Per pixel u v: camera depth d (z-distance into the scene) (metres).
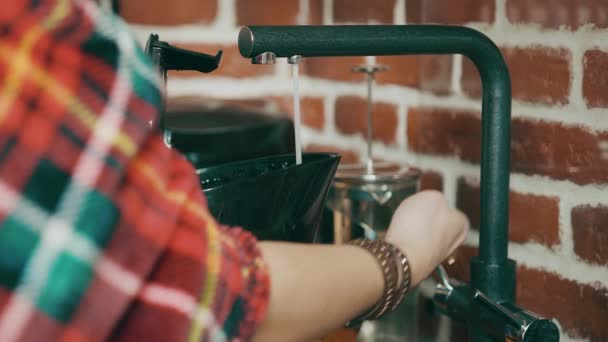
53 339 0.33
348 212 0.91
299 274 0.47
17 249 0.33
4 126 0.34
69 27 0.37
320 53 0.62
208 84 1.24
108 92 0.36
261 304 0.43
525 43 0.83
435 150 1.01
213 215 0.59
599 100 0.74
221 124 1.06
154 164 0.39
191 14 1.21
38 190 0.34
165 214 0.38
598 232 0.76
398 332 0.87
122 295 0.36
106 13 0.38
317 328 0.49
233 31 1.23
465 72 0.93
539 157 0.83
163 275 0.38
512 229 0.88
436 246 0.63
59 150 0.35
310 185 0.63
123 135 0.36
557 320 0.82
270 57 0.59
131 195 0.37
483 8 0.90
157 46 0.61
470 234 0.94
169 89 1.22
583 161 0.77
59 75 0.35
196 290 0.39
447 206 0.65
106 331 0.35
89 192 0.35
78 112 0.35
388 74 1.12
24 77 0.35
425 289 0.96
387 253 0.55
